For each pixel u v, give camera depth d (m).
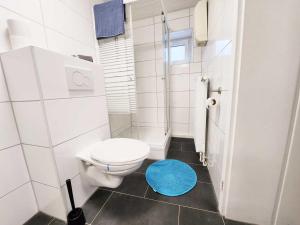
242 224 0.88
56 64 0.85
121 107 1.77
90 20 1.55
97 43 1.66
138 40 2.22
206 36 1.54
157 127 2.38
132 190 1.22
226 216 0.93
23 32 0.83
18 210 0.91
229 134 0.81
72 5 1.31
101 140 1.29
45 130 0.82
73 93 0.98
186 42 2.19
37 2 1.01
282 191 0.78
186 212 0.99
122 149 1.02
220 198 0.96
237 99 0.73
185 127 2.40
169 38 2.15
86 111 1.11
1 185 0.82
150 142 1.79
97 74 1.21
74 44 1.34
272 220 0.85
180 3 1.87
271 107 0.71
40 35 1.03
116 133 1.97
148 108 2.38
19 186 0.91
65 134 0.93
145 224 0.92
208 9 1.49
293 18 0.61
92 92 1.16
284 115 0.70
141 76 2.31
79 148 1.05
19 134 0.90
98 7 1.54
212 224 0.90
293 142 0.71
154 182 1.30
